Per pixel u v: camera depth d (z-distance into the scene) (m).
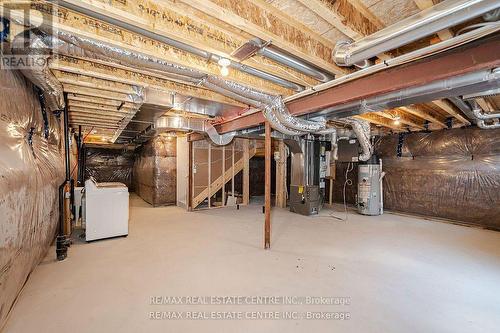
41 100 2.71
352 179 6.95
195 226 4.55
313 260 2.92
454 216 4.95
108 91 2.99
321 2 1.39
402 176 5.78
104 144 9.19
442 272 2.61
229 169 6.98
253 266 2.74
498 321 1.81
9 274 1.68
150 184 7.31
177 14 1.70
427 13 1.35
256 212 5.96
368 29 1.75
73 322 1.77
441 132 5.22
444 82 2.12
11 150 1.73
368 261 2.90
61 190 3.00
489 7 1.19
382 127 5.48
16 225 1.68
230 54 1.94
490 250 3.29
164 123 4.54
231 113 4.18
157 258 2.97
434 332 1.69
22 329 1.68
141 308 1.96
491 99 3.44
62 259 2.90
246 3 1.55
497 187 4.42
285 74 2.36
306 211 5.58
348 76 2.21
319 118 3.51
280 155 6.76
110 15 1.47
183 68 2.16
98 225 3.64
